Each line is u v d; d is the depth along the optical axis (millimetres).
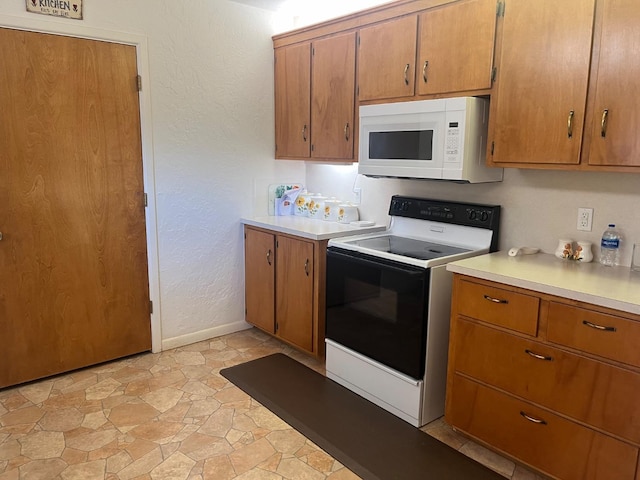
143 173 3092
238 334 3672
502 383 2078
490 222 2586
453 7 2400
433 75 2531
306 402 2688
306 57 3279
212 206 3436
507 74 2223
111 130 2924
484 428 2180
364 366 2701
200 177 3340
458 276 2191
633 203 2146
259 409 2609
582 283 1887
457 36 2398
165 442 2299
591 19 1932
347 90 3021
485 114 2416
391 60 2727
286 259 3219
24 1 2531
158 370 3047
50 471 2080
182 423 2461
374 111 2752
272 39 3545
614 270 2105
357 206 3449
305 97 3338
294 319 3227
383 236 3027
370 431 2420
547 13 2059
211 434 2373
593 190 2264
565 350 1850
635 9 1808
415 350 2379
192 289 3430
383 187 3244
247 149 3555
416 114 2531
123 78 2920
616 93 1889
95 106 2844
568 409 1869
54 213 2795
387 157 2730
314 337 3086
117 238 3047
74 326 2967
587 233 2303
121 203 3029
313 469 2127
